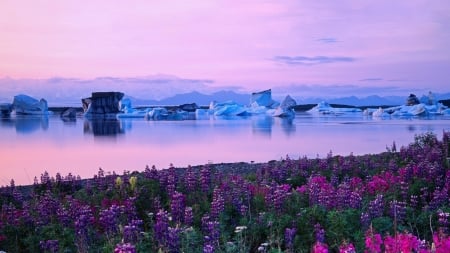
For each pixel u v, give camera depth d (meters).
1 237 10.67
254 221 11.22
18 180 28.47
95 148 51.47
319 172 20.08
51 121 141.38
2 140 64.88
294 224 10.45
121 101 188.62
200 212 12.30
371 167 21.25
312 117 179.50
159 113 153.38
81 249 9.45
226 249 8.85
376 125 100.50
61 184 19.66
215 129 88.12
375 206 10.65
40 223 11.63
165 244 8.55
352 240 9.30
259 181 18.30
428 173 16.02
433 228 10.29
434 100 184.75
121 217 11.31
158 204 13.23
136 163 37.12
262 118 162.75
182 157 40.91
